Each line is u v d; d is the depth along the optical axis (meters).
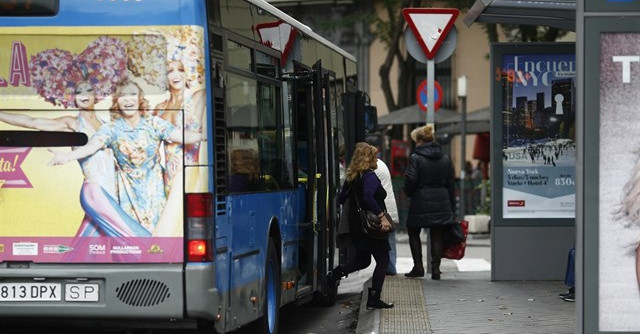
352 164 21.55
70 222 15.31
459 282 26.20
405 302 22.53
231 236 15.95
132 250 15.16
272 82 18.67
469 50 73.31
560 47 25.62
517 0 22.94
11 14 15.41
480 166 65.75
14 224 15.41
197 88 15.07
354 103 24.12
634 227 14.36
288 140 19.81
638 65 14.24
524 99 25.77
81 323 15.48
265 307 17.88
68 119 15.32
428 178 26.69
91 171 15.27
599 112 14.31
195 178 15.04
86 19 15.27
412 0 56.97
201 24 15.15
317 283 21.28
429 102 26.75
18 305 15.35
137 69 15.19
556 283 25.70
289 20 20.27
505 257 26.09
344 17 68.50
